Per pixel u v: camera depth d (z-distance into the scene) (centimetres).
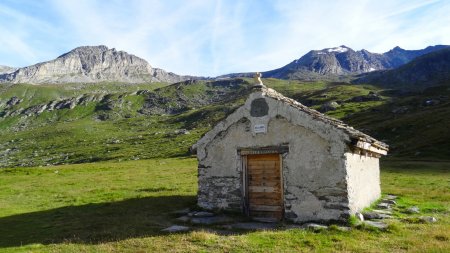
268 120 1684
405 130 8512
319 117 1584
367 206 1856
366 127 9888
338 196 1502
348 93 18025
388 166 4988
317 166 1554
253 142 1723
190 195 2522
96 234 1466
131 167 5975
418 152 6625
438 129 7725
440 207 1923
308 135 1587
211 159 1839
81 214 1973
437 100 11394
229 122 1791
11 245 1379
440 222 1522
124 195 2664
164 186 3114
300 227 1456
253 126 1720
